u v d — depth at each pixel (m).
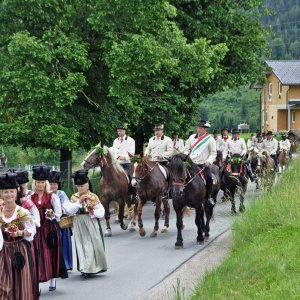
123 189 16.83
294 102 66.31
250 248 10.89
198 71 24.59
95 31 22.94
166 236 16.25
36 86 20.92
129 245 14.98
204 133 15.26
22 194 9.45
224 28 30.41
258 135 32.78
